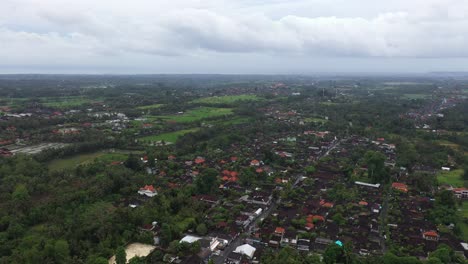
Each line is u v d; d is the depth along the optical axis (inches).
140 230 5920.3
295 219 6363.2
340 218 6392.7
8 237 5531.5
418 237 5802.2
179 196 7057.1
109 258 5142.7
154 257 5157.5
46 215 6235.2
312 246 5575.8
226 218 6491.1
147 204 6712.6
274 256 5137.8
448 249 5251.0
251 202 7278.5
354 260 4921.3
